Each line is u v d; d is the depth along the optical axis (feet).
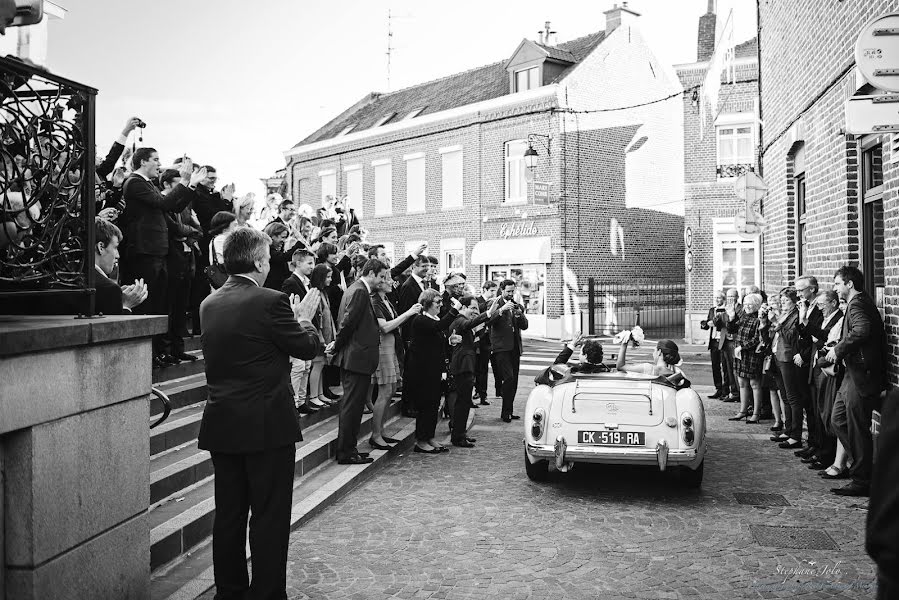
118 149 19.66
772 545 17.57
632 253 86.94
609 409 21.89
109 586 12.31
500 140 85.05
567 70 83.82
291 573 15.74
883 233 24.91
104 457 12.22
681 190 92.79
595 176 82.84
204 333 13.80
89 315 12.97
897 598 5.45
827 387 23.68
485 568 16.05
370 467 24.40
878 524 5.62
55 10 17.81
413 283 33.24
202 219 29.68
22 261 11.69
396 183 98.22
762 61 46.19
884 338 21.27
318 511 20.06
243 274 14.21
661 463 21.03
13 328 10.46
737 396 39.47
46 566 10.86
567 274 80.12
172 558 15.56
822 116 29.58
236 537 13.70
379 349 25.93
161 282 22.94
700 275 75.72
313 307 17.08
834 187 27.86
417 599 14.39
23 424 10.40
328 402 28.96
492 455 27.50
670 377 23.65
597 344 25.25
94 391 11.94
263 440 13.33
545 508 20.63
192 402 23.39
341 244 37.17
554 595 14.60
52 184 12.13
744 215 42.96
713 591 14.83
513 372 35.55
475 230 87.92
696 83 79.82
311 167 112.68
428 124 92.84
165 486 17.52
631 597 14.52
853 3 24.84
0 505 10.50
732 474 24.59
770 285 43.55
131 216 22.36
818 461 25.48
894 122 17.31
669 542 17.79
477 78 96.68
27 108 11.63
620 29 85.30
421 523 19.24
